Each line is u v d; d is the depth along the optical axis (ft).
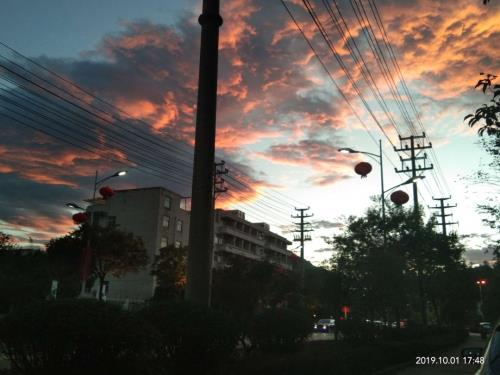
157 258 179.42
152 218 207.41
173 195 218.38
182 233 221.25
